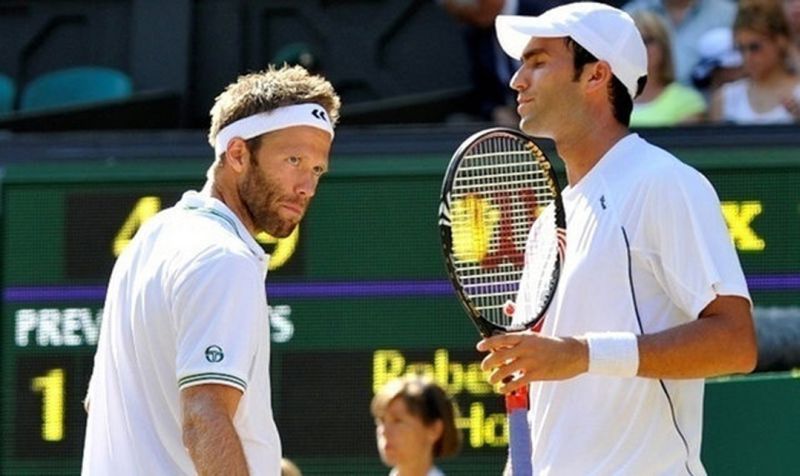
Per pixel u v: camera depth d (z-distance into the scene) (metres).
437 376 24.92
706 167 24.77
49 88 34.72
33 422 25.53
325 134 15.41
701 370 15.60
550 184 16.56
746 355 15.72
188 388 14.34
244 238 15.15
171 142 25.80
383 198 25.02
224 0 34.91
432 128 25.42
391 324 25.02
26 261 25.55
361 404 25.05
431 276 24.95
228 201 15.40
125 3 35.56
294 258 25.14
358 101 35.12
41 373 25.55
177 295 14.54
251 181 15.30
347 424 25.05
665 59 29.78
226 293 14.50
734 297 15.77
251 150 15.27
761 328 23.27
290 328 25.14
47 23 35.97
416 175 24.97
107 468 15.01
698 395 16.33
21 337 25.56
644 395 15.97
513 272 17.58
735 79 30.47
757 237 24.64
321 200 25.11
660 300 16.11
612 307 16.08
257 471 14.79
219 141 15.41
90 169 25.52
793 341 23.28
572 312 16.23
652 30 29.77
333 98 15.59
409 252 25.00
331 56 35.16
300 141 15.25
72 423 25.48
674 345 15.48
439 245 24.94
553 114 16.67
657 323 16.08
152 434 14.82
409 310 25.00
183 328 14.48
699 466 16.33
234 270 14.59
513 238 17.58
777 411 19.14
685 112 29.62
